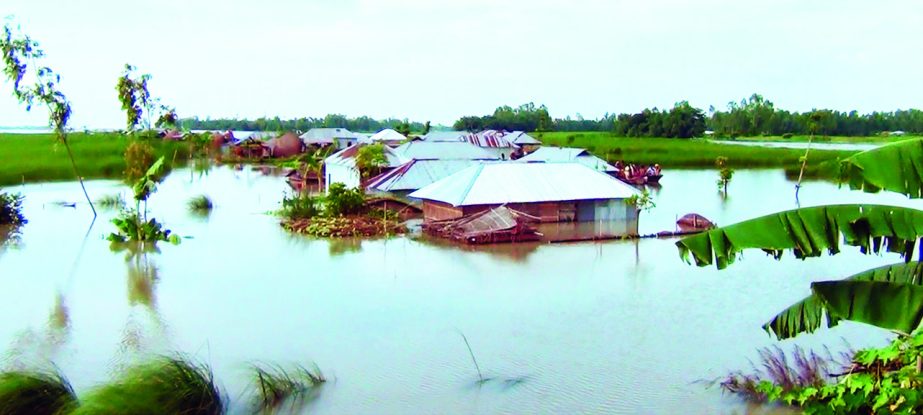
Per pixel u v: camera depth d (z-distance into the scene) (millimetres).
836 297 11531
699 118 182625
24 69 58969
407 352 23797
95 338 25531
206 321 27594
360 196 55250
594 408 19234
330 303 30016
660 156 117500
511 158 101938
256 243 44750
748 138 180750
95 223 52219
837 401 13750
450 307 29266
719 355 23094
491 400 19891
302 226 49719
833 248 12047
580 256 40375
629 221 54344
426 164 63594
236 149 125625
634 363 22500
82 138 127000
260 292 31984
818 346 23297
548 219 53031
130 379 18266
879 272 12711
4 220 51125
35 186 75250
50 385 17969
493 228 45312
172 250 42250
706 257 12477
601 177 55719
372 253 41531
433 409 19375
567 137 168000
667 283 33312
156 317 28141
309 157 86000
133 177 74875
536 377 21453
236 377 21516
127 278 34781
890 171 11438
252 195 71750
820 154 113875
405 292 31844
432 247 43500
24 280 34312
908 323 11266
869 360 14789
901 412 12391
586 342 24625
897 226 11961
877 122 165750
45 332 26250
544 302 29969
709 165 112188
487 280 34188
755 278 34188
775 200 67688
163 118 79000
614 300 30203
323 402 19828
